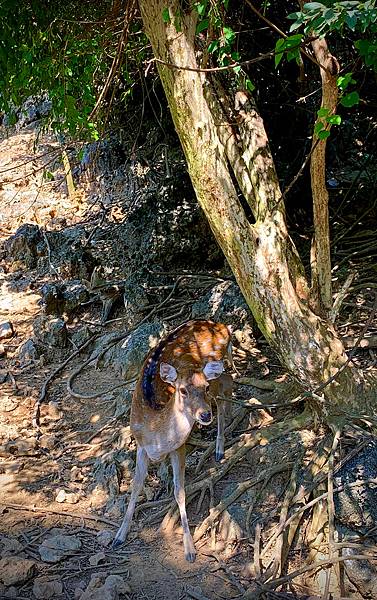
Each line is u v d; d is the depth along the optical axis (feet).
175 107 9.89
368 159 19.77
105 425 12.49
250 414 11.84
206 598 8.74
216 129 10.44
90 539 9.93
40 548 9.59
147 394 10.06
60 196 24.41
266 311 10.37
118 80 15.58
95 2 13.99
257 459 10.80
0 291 18.44
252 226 10.34
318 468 10.11
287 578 8.85
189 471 11.11
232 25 13.93
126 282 16.70
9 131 29.73
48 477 11.35
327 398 10.39
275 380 12.85
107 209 22.40
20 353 15.20
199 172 10.05
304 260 17.10
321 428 10.75
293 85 17.49
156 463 11.24
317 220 10.43
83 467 11.54
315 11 6.65
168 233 17.72
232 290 14.92
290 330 10.28
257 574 9.07
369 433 10.19
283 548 9.39
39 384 14.17
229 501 10.11
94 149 23.59
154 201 18.74
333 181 21.13
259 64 16.49
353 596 8.82
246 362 13.65
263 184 10.52
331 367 10.28
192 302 15.87
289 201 19.19
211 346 11.09
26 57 12.34
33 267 19.80
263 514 9.95
